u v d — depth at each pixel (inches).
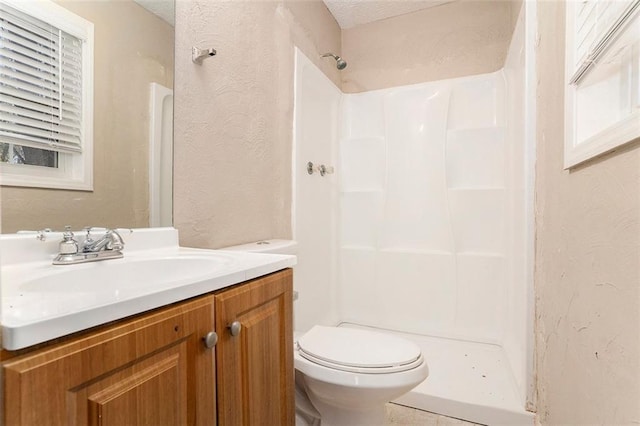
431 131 90.4
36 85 31.5
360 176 99.1
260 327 31.0
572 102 37.6
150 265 34.7
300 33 77.2
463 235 86.6
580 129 36.4
